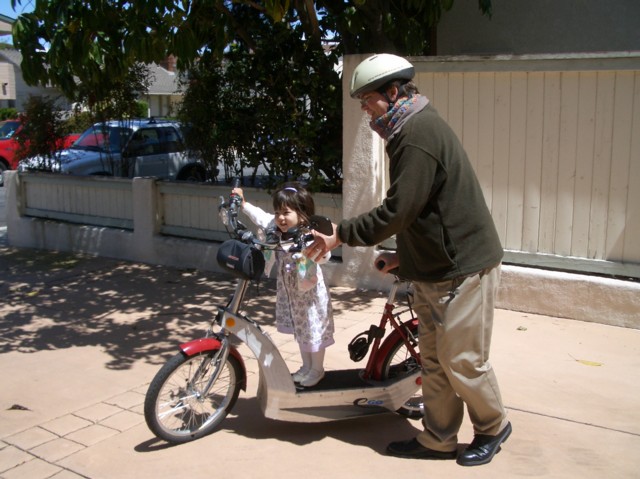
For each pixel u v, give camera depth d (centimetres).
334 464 365
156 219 879
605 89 559
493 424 355
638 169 556
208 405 429
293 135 712
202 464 369
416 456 367
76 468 372
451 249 326
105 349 573
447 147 322
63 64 640
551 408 428
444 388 353
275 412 380
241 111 784
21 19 660
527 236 611
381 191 682
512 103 598
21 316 675
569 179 585
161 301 713
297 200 387
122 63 667
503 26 805
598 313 581
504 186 613
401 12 727
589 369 489
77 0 617
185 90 873
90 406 457
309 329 389
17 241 1037
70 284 798
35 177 1015
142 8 598
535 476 347
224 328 381
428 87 630
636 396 445
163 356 554
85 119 1022
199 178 1101
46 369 529
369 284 707
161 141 1241
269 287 753
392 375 408
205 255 833
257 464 367
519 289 614
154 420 375
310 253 340
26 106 1031
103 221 952
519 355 518
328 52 789
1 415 445
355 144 673
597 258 584
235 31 758
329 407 389
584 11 766
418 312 353
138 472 364
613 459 364
